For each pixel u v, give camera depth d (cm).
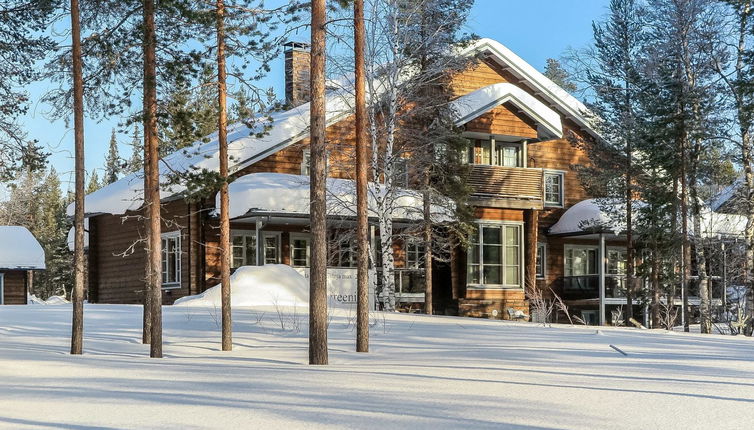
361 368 1356
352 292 3044
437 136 3078
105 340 1905
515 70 3953
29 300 5409
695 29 3216
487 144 3666
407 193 3041
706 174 3372
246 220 3058
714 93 3272
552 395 1001
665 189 3391
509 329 2259
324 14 1590
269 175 3097
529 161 3966
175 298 3269
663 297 3909
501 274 3553
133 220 3534
